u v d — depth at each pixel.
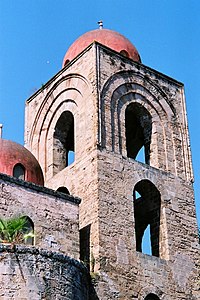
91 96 38.53
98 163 36.25
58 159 41.19
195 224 39.19
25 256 28.14
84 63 40.03
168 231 37.66
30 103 44.56
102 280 33.25
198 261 38.16
